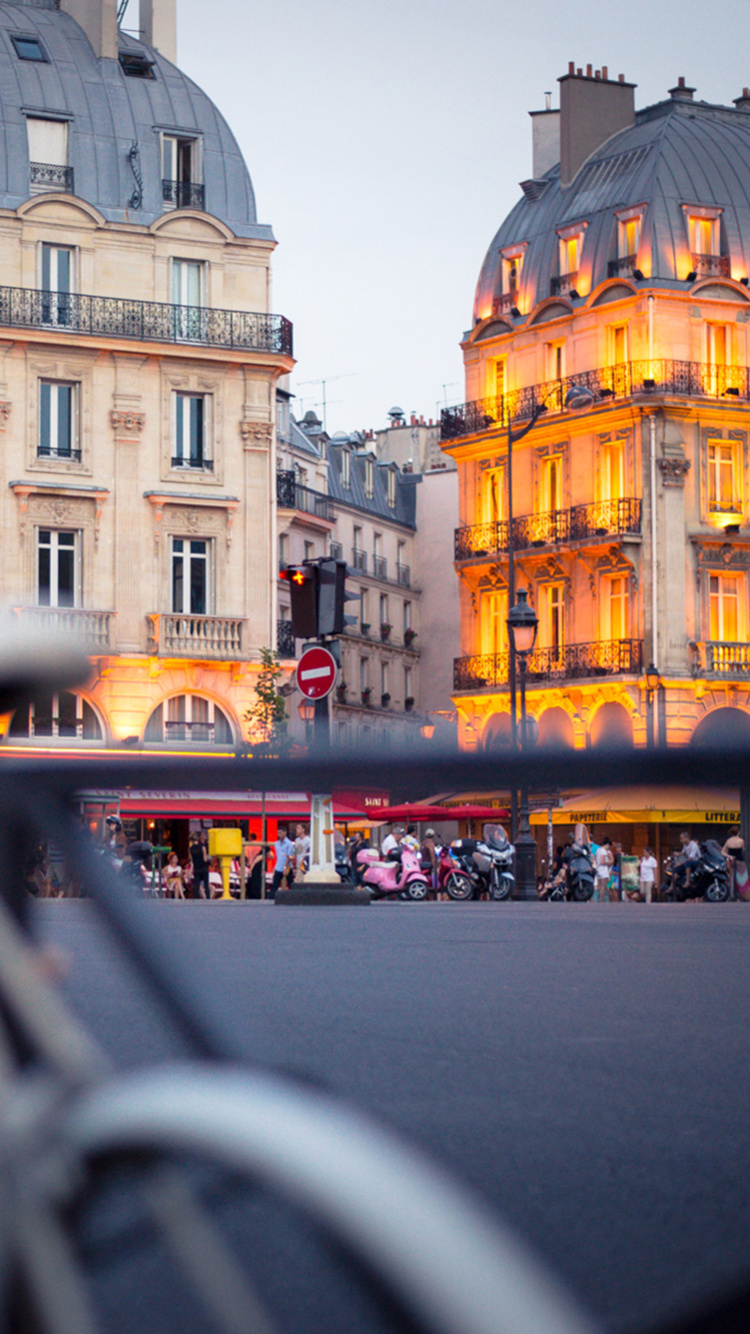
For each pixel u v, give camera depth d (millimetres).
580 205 57969
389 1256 624
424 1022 5449
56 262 46406
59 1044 924
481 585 59344
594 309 55719
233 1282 795
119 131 48062
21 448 45344
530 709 56281
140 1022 1040
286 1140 705
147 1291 832
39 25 48844
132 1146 796
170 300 47562
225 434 47812
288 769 859
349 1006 5812
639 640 53312
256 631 47594
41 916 961
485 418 59344
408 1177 661
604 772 753
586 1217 2477
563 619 56375
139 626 46188
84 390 46188
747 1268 976
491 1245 627
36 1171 859
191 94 49781
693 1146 3172
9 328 44906
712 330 55281
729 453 55125
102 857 954
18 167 46656
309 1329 1233
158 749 45812
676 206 55406
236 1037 893
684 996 5367
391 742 849
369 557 71438
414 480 76625
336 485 70188
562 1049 4805
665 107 58969
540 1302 606
